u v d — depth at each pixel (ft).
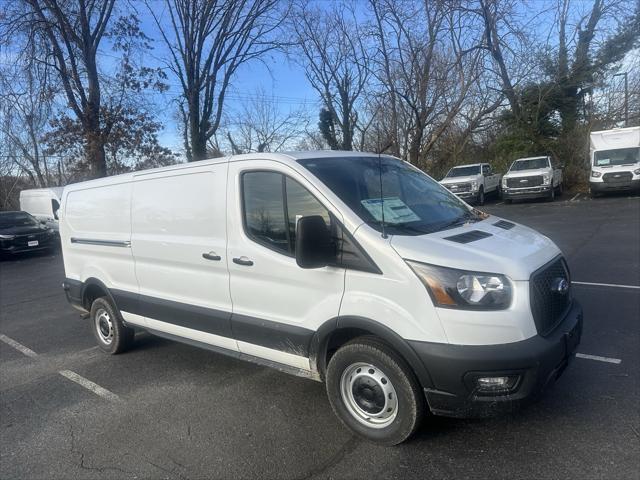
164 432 12.98
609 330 17.61
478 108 87.92
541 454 10.59
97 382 16.78
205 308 14.69
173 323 15.93
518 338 10.00
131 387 16.12
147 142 73.77
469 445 11.11
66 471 11.56
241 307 13.76
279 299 12.73
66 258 20.77
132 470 11.39
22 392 16.46
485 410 10.16
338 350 11.63
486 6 73.15
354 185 12.50
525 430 11.53
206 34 69.82
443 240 11.00
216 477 10.85
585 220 46.42
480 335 9.93
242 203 13.46
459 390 10.09
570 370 14.56
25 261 54.65
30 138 102.63
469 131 88.43
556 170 72.49
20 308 29.63
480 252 10.55
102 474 11.32
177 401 14.76
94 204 18.86
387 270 10.74
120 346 19.08
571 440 11.00
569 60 83.82
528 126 86.89
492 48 78.07
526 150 85.56
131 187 17.02
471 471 10.23
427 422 12.16
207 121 74.18
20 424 14.14
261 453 11.63
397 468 10.57
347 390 11.77
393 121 80.28
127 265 17.40
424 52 77.71
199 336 15.19
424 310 10.29
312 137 114.42
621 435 11.03
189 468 11.27
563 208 59.21
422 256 10.45
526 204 68.64
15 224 59.16
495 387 10.03
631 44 81.20
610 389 13.19
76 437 13.11
